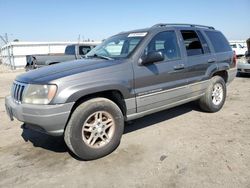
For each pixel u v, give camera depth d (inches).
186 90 192.2
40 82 133.4
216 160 138.6
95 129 144.7
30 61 487.2
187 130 186.4
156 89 168.7
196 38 207.3
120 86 149.2
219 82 225.0
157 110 175.5
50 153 157.2
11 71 997.8
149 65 164.7
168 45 181.8
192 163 136.7
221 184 116.6
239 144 157.8
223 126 191.9
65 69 146.3
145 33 173.9
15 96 149.2
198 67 200.7
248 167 130.1
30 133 194.2
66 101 131.0
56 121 131.0
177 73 182.5
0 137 188.2
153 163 138.8
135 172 130.6
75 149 138.6
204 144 160.1
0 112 263.9
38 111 130.0
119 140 154.4
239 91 331.9
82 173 132.2
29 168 139.6
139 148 158.7
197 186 116.1
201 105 224.2
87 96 145.9
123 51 171.6
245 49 1122.0
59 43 1293.1
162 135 178.7
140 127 196.9
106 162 142.6
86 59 175.6
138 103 160.4
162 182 120.5
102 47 194.5
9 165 143.8
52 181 126.0
